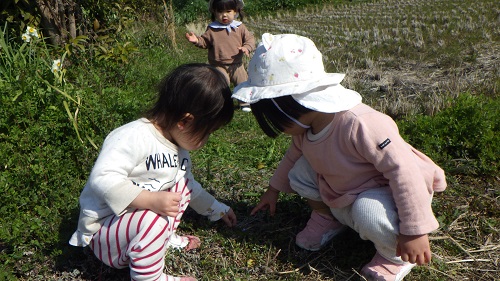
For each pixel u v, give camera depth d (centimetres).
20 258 271
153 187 245
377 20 1292
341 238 300
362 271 262
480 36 936
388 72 746
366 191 251
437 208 330
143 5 977
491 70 699
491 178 375
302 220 321
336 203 262
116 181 227
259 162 414
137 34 877
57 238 278
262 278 267
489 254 289
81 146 360
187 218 319
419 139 422
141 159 238
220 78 240
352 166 250
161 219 235
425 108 527
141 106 455
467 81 638
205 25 1388
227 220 309
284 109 242
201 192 293
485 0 1384
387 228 239
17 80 406
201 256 283
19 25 576
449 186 364
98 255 250
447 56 802
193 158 416
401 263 256
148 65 681
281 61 236
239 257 285
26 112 376
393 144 235
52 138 372
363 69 776
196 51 955
